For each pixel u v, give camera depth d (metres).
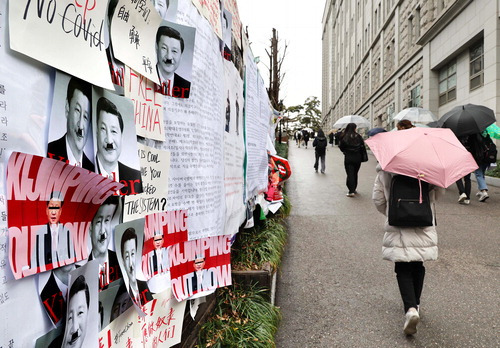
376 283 4.29
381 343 3.10
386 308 3.70
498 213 7.31
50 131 0.97
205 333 2.58
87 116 1.13
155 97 1.62
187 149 1.92
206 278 2.07
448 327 3.33
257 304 3.09
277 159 6.34
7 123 0.84
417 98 22.28
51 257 0.97
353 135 9.73
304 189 11.38
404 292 3.19
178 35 1.74
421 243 3.16
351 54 48.41
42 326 0.94
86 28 1.09
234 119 3.04
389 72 29.38
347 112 51.78
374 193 3.37
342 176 14.19
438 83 19.94
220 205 2.42
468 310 3.64
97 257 1.19
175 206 1.85
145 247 1.55
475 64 15.85
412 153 3.06
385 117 30.44
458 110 7.95
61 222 1.01
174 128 1.80
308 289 4.15
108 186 1.13
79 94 1.09
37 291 0.93
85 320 1.07
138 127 1.49
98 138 1.18
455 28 16.94
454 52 17.17
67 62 1.01
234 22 3.13
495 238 5.82
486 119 7.66
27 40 0.88
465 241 5.73
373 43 34.44
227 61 2.78
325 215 7.81
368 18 37.50
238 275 3.47
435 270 4.65
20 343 0.87
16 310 0.86
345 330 3.30
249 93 4.00
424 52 20.69
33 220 0.91
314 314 3.59
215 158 2.31
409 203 3.09
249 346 2.57
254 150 4.30
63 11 0.99
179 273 1.87
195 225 2.00
